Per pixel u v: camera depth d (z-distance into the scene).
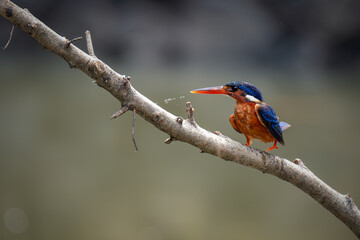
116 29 31.48
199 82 26.00
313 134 14.73
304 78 30.27
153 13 32.34
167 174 10.09
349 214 2.89
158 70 32.28
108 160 11.14
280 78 29.91
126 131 15.50
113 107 20.41
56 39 2.21
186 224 6.95
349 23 29.17
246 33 32.62
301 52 31.47
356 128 15.62
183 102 20.55
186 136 2.56
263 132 3.65
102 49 31.31
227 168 11.12
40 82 26.44
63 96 22.64
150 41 32.41
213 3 32.56
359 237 2.94
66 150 12.02
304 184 2.88
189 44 32.78
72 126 15.62
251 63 32.78
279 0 31.02
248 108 3.60
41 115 17.33
